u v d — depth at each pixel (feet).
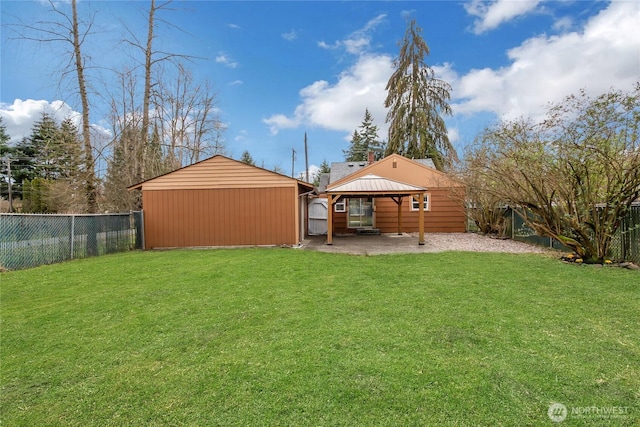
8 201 102.58
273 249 34.24
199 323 12.66
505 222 42.98
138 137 52.29
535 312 13.32
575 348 10.07
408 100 78.54
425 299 15.25
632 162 21.06
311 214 57.00
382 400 7.61
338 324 12.31
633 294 15.85
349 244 38.58
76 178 48.88
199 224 37.35
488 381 8.30
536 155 24.32
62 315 13.73
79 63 42.50
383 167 53.42
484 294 15.97
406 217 52.85
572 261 24.82
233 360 9.66
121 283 19.13
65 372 9.16
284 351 10.15
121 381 8.65
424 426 6.76
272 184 37.17
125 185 52.29
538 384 8.15
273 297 15.97
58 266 24.99
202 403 7.66
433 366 9.07
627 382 8.20
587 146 22.16
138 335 11.60
